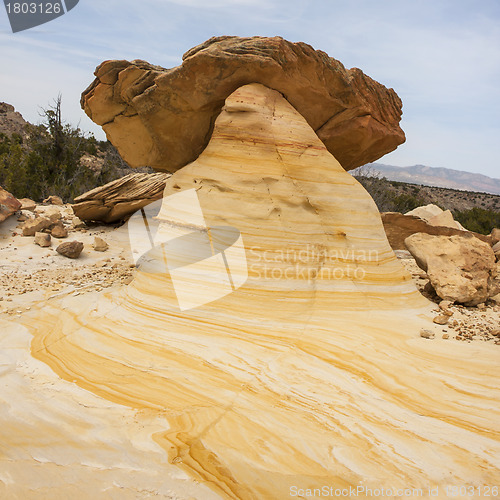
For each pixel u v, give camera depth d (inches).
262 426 150.3
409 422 153.9
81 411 157.8
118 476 129.6
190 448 139.3
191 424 150.8
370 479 127.5
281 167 275.3
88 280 323.0
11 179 838.5
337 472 130.2
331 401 165.5
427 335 225.1
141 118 346.6
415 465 133.1
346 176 288.2
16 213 487.5
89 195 512.1
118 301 259.0
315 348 205.3
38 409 158.2
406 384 178.7
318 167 282.8
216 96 306.7
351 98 327.6
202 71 288.7
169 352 200.4
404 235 540.1
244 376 181.6
